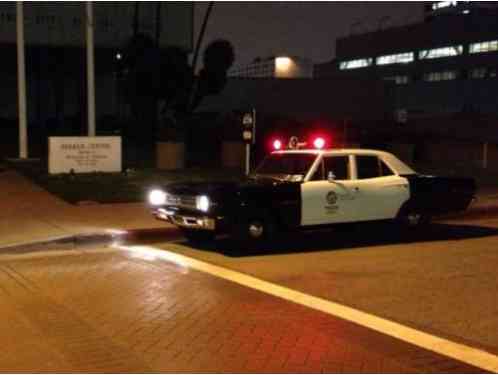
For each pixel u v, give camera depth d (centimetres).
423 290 861
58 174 2019
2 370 574
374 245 1196
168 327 700
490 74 8312
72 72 4375
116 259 1080
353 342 653
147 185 1858
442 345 646
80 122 4159
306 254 1109
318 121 4475
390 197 1227
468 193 1323
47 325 708
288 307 779
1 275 959
